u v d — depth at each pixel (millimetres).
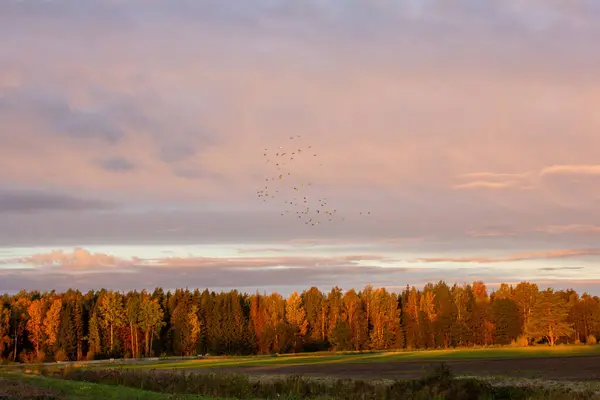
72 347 132000
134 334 139875
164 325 145250
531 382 48125
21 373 60188
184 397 35656
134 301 141250
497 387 42000
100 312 140750
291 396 40031
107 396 34875
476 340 146500
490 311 145750
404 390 41719
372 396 40406
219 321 141875
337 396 41375
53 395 34188
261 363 85062
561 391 41000
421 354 101125
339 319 141750
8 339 129750
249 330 145000
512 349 111875
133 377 49844
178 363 89250
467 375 56719
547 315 140500
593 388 43469
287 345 138500
